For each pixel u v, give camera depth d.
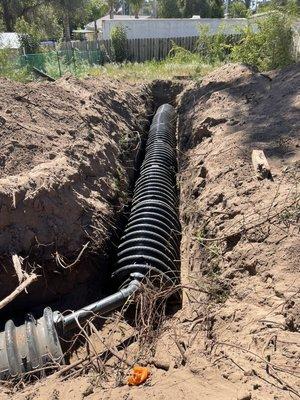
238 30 15.36
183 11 42.88
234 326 3.92
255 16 14.41
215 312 4.31
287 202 5.27
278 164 6.41
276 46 12.80
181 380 3.29
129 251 5.93
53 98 9.35
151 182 7.79
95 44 28.84
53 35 37.59
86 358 4.19
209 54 20.33
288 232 4.76
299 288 3.99
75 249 6.05
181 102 14.37
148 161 9.13
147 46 28.23
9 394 3.87
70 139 8.13
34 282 5.76
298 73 9.88
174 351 3.90
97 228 6.48
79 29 47.59
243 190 5.99
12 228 5.73
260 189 5.86
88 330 5.17
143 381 3.50
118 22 30.73
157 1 45.72
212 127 9.15
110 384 3.61
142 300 4.85
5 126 7.46
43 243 5.86
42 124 8.12
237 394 2.96
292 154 6.64
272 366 3.22
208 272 5.26
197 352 3.72
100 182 7.56
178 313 5.14
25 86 9.18
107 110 10.75
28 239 5.77
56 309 5.88
